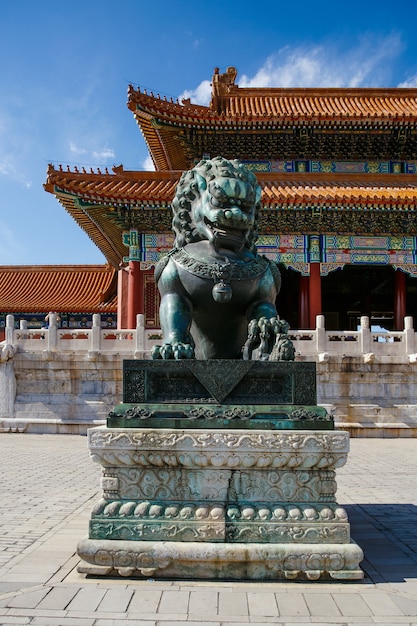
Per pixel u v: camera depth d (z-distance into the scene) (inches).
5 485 458.6
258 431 225.5
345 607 193.2
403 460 615.8
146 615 185.9
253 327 258.8
